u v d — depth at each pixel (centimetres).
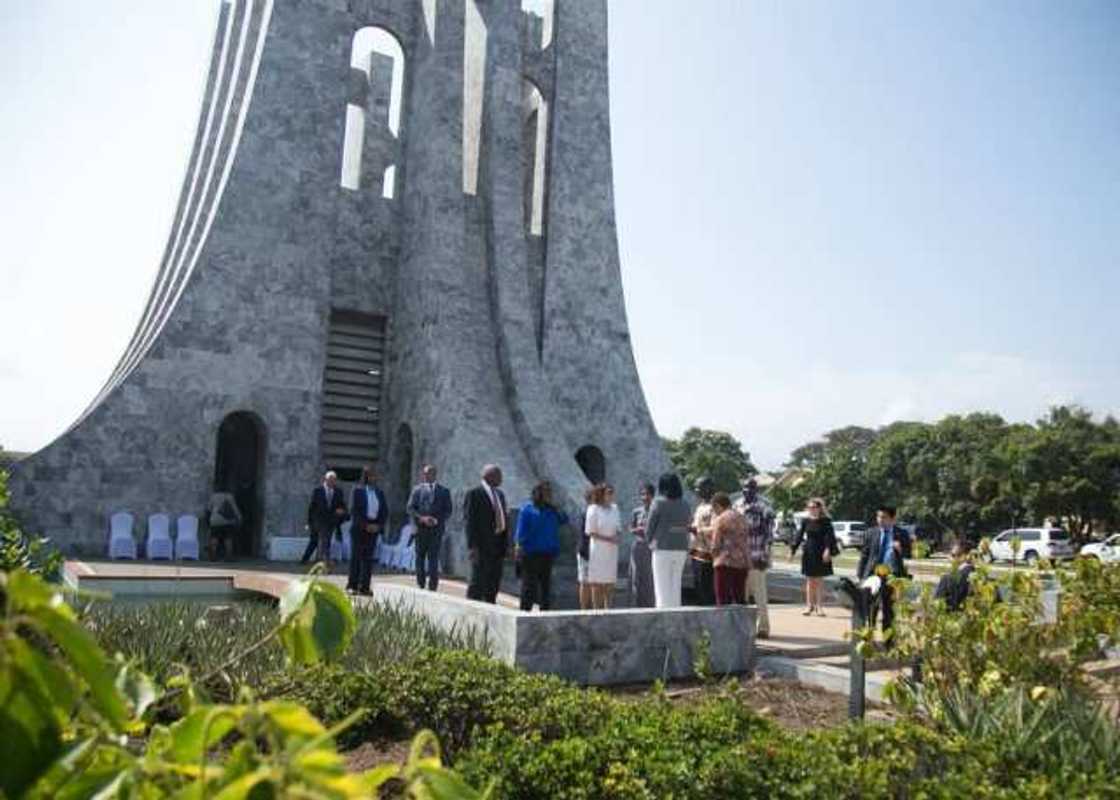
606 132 2948
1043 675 647
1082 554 738
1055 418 6138
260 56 2428
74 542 2044
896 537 1405
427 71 2603
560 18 2934
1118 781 453
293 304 2391
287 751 138
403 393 2494
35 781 132
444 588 1750
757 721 583
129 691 192
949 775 457
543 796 495
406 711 698
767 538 1329
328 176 2481
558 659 937
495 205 2538
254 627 916
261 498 2317
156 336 2208
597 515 1352
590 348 2795
